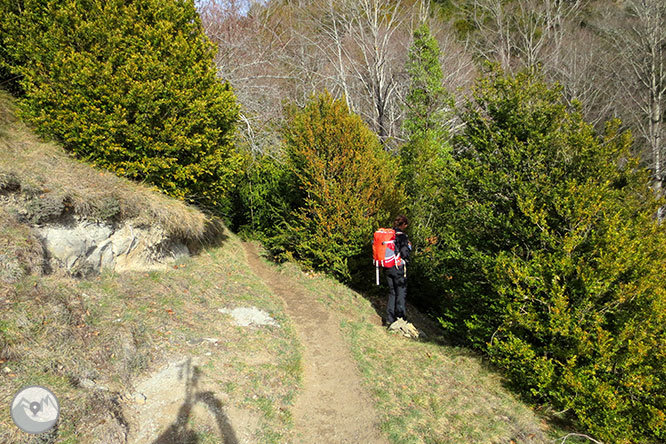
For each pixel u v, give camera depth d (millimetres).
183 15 6488
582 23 25797
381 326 7027
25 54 5488
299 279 8453
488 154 5703
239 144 11211
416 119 16188
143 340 4438
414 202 9805
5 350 3357
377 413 4352
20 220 4508
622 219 4855
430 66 15867
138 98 5551
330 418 4211
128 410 3523
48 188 4820
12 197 4523
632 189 5160
